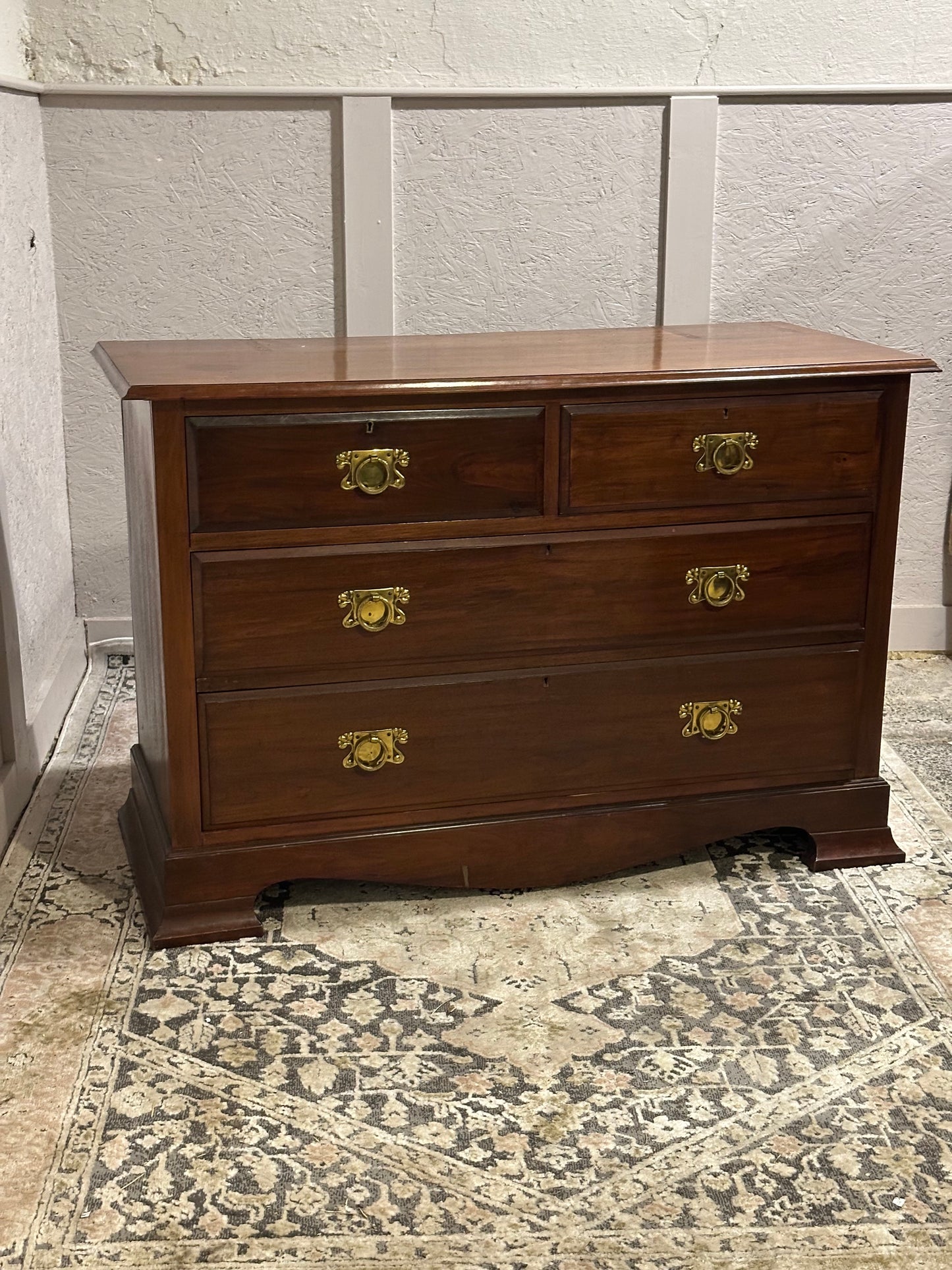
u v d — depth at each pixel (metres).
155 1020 2.11
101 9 3.27
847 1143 1.85
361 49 3.35
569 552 2.35
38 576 3.20
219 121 3.35
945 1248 1.66
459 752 2.40
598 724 2.45
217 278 3.48
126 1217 1.70
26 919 2.40
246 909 2.36
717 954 2.31
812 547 2.46
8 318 2.94
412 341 2.74
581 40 3.40
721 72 3.45
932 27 3.45
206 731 2.27
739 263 3.58
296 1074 1.98
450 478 2.27
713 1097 1.94
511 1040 2.07
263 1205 1.72
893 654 3.84
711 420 2.35
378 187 3.42
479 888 2.54
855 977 2.25
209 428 2.14
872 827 2.64
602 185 3.50
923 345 3.67
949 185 3.55
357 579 2.27
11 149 3.00
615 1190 1.76
